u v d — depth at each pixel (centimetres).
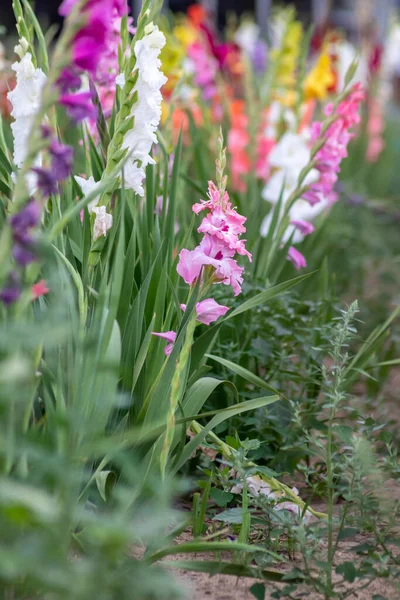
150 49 291
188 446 305
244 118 748
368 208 865
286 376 424
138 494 290
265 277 466
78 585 175
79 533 264
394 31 1413
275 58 788
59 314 207
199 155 564
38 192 212
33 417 263
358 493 300
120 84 297
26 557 175
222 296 423
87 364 255
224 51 769
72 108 216
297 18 2031
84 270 314
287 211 471
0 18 1705
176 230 425
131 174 299
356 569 295
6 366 191
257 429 387
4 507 178
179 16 1524
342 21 1952
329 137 457
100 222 298
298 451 394
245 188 658
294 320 452
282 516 295
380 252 819
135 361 318
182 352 257
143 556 273
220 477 336
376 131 1113
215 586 291
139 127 296
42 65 311
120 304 318
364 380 572
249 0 2214
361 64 1084
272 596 265
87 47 212
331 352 333
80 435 245
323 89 741
